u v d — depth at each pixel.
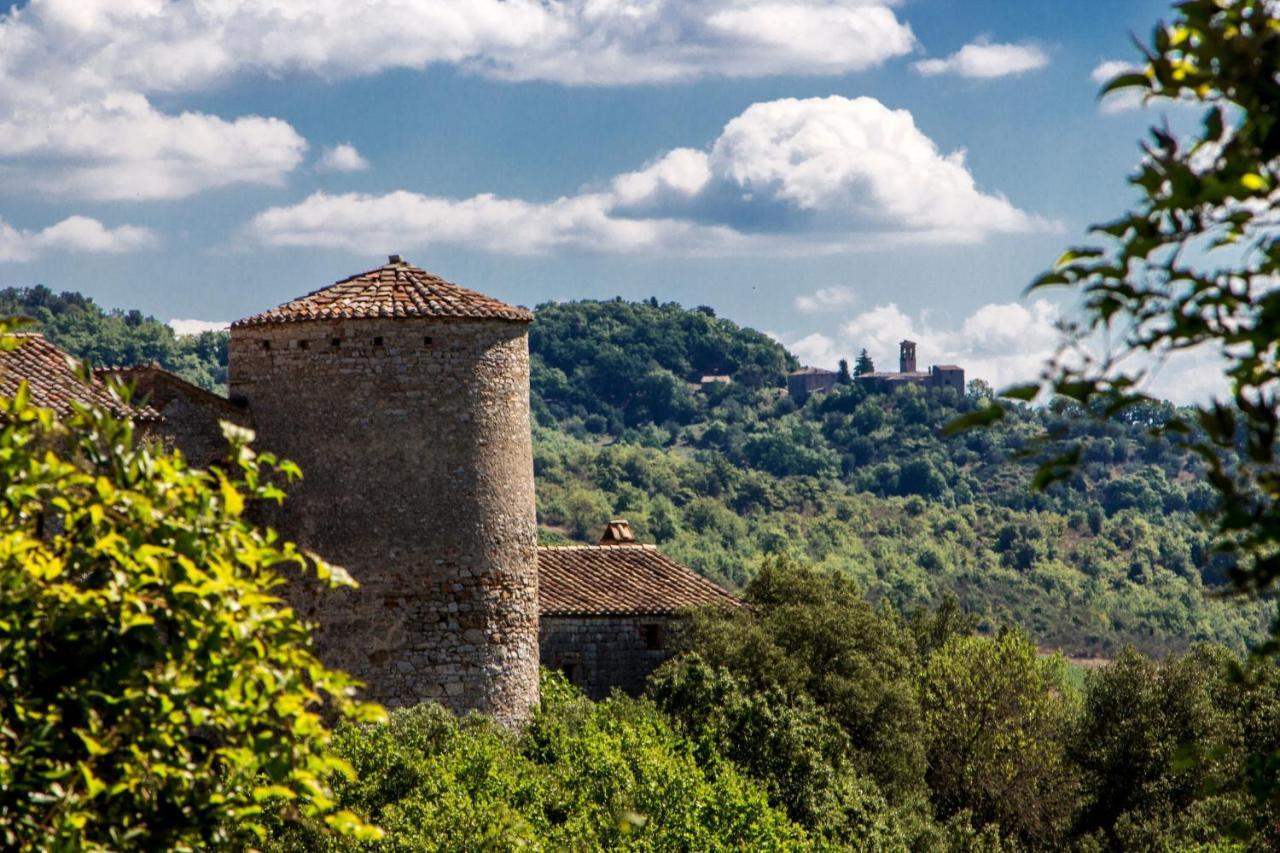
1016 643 121.94
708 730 83.12
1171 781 109.69
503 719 77.00
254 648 27.77
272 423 76.12
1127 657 117.81
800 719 87.31
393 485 75.31
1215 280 19.12
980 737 114.75
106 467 28.73
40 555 27.94
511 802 69.94
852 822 85.06
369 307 75.56
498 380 77.75
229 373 77.44
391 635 75.00
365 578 75.00
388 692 74.81
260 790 28.61
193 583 26.98
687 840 73.00
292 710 27.45
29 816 26.66
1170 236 19.02
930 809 97.06
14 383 69.12
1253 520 19.20
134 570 27.72
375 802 68.44
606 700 84.44
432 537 75.75
